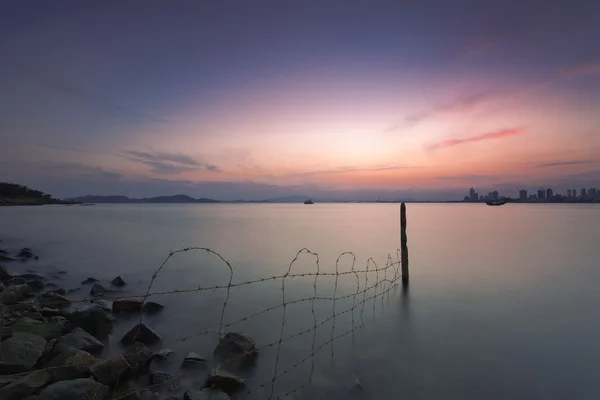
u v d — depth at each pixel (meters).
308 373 7.45
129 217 78.06
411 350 8.56
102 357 7.91
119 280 15.35
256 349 8.10
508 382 7.14
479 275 16.77
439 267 18.77
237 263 20.62
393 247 26.97
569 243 28.84
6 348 6.88
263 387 6.88
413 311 11.49
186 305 12.34
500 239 32.22
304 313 11.42
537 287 14.50
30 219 65.25
